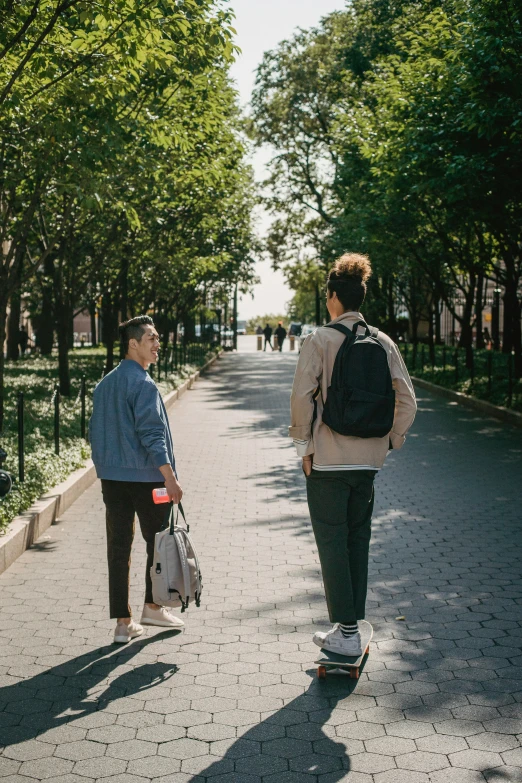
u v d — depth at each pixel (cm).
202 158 1609
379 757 349
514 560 648
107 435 487
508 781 328
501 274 2277
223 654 467
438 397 2106
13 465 893
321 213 4347
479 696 407
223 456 1227
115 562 488
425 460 1136
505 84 1306
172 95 1317
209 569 636
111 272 2205
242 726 379
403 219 2222
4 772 341
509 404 1606
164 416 493
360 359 418
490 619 518
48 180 1052
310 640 487
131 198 1384
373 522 783
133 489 488
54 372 2517
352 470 423
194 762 347
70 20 930
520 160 1392
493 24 1309
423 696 408
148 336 492
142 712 395
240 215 2956
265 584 596
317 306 5956
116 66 946
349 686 421
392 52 2719
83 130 971
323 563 430
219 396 2277
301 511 846
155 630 507
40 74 929
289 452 1263
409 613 531
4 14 864
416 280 3441
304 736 368
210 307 5047
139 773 339
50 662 457
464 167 1404
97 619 527
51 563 657
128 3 832
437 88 1549
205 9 1005
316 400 429
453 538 719
